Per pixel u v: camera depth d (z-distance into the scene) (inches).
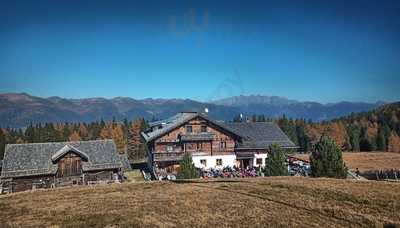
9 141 4938.5
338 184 1278.3
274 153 1771.7
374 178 2042.3
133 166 3043.8
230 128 2807.6
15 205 1032.2
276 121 5590.6
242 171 2281.0
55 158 2123.5
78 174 2185.0
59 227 813.2
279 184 1277.1
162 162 2546.8
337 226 832.9
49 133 5118.1
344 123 6427.2
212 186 1283.2
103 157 2299.5
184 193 1163.9
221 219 876.0
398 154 3567.9
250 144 2689.5
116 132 4640.8
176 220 864.9
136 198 1097.4
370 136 5034.5
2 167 2065.7
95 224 832.9
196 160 2583.7
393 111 6929.1
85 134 5590.6
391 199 1050.1
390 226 836.0
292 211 944.3
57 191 1247.5
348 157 3329.2
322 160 1571.1
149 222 847.1
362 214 915.4
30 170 2080.5
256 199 1067.9
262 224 841.5
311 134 5211.6
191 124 2605.8
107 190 1246.3
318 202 1026.7
